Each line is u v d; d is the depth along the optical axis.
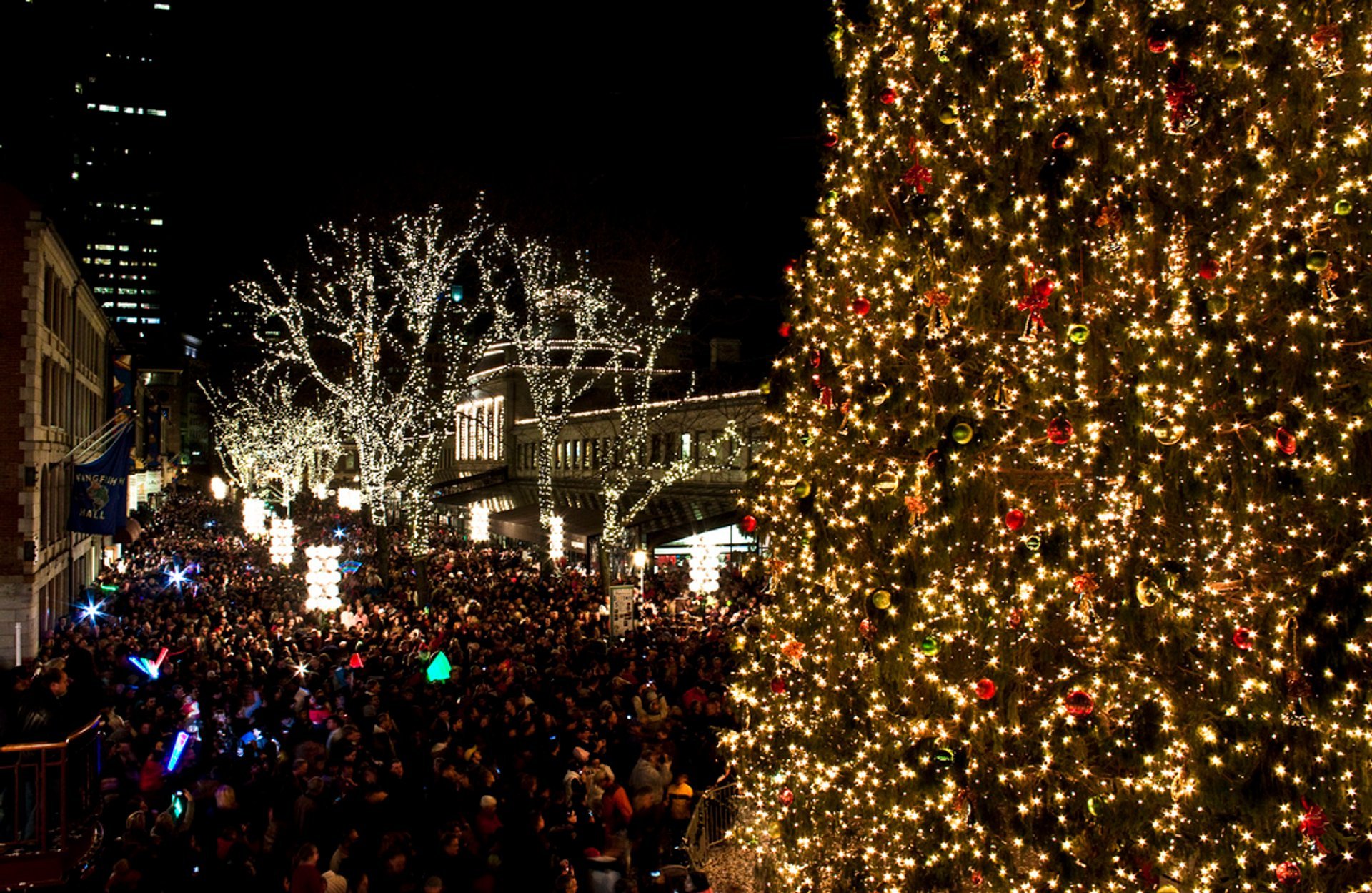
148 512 71.38
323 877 9.62
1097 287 7.39
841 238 9.20
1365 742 6.29
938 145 8.31
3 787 10.35
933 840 8.24
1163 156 7.11
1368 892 6.37
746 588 26.62
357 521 63.59
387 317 47.25
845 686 9.31
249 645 20.27
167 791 13.19
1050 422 6.89
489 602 28.16
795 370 9.67
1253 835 6.85
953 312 7.86
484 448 79.94
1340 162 6.43
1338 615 6.24
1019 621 7.57
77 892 10.22
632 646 20.73
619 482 41.62
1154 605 6.96
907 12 8.70
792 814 9.73
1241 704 6.71
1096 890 7.56
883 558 8.44
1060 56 7.41
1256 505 6.59
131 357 58.34
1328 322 6.43
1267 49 6.64
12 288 28.41
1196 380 6.59
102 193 170.88
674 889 11.44
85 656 12.34
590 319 46.34
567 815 11.84
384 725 14.45
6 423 28.20
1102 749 7.39
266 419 79.81
